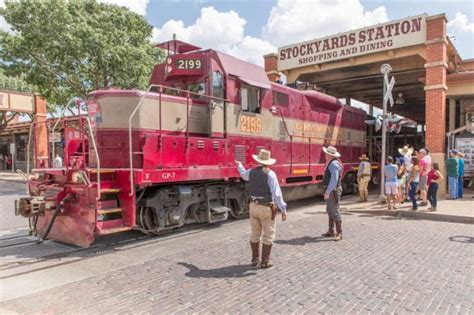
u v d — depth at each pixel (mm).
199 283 5262
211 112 9008
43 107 22828
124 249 7297
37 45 18453
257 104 10703
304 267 5980
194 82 9453
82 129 7246
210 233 8734
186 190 8477
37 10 17562
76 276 5656
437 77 14766
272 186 5832
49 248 7355
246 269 5891
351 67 18219
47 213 7602
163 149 7855
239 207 10344
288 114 12258
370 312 4281
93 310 4371
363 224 9828
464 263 6211
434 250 7062
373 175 19422
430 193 11258
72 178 7066
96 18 18922
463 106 18266
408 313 4254
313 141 13812
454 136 17656
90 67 19125
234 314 4242
